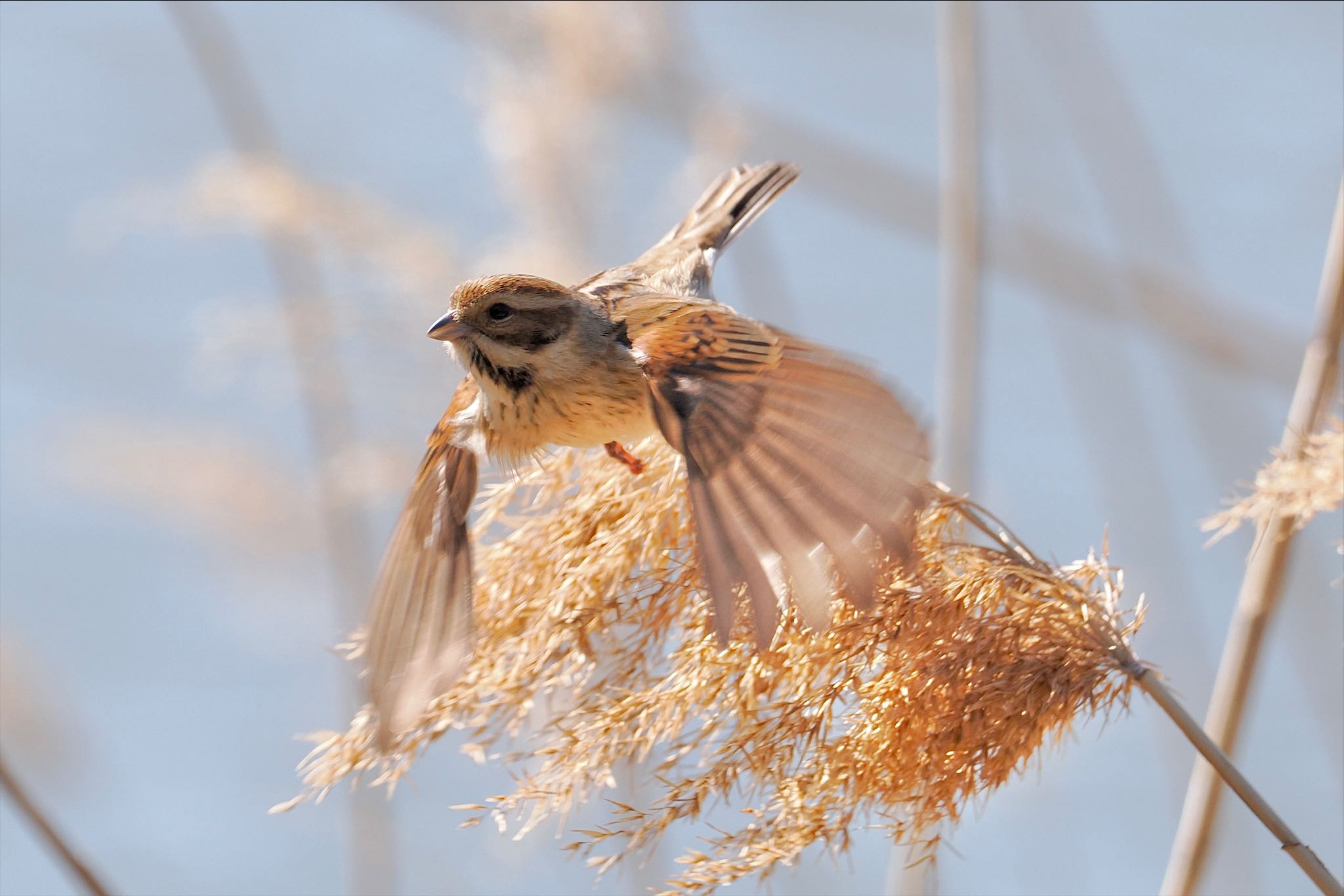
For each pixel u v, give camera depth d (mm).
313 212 11188
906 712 5723
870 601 5090
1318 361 6406
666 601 6246
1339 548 5266
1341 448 5324
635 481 6719
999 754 5699
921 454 5152
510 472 7297
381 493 11414
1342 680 10422
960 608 5902
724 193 9594
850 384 5406
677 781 5863
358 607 11430
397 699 6254
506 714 6234
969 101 9922
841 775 5688
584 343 7125
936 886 8078
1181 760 10805
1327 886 5465
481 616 6602
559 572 6484
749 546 5355
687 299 7340
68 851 6496
